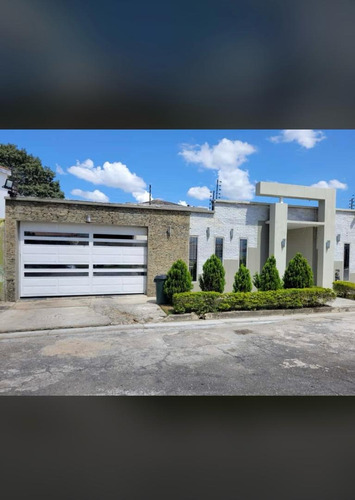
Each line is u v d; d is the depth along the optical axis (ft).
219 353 13.08
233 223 30.71
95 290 26.43
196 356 12.64
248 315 20.80
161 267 27.68
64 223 25.43
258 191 30.40
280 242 30.83
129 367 11.35
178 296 19.83
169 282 22.76
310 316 21.53
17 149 64.75
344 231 34.47
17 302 23.41
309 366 11.66
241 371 11.05
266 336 16.01
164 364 11.69
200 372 10.91
